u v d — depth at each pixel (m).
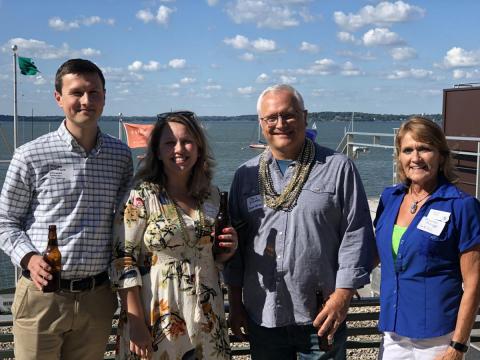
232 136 109.81
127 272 2.78
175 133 2.85
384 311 2.87
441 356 2.68
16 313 2.94
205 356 2.81
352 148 9.36
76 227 2.89
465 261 2.65
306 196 2.93
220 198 3.04
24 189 2.88
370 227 2.97
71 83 2.86
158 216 2.83
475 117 8.51
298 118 2.95
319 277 2.94
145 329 2.79
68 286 2.89
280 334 3.02
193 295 2.81
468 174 8.66
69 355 3.06
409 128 2.79
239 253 3.15
